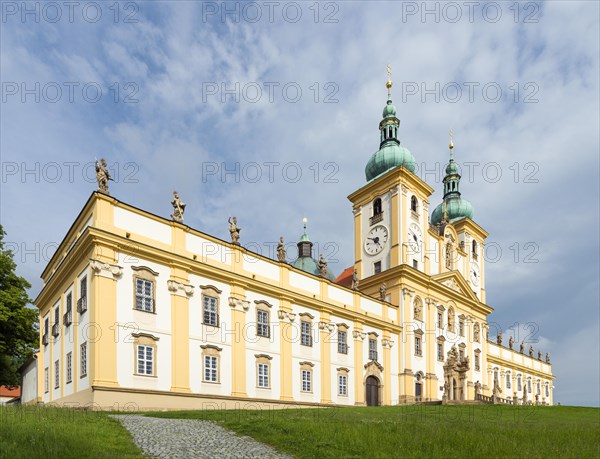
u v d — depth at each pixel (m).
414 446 15.00
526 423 24.61
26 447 12.63
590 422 27.45
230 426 18.64
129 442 14.96
